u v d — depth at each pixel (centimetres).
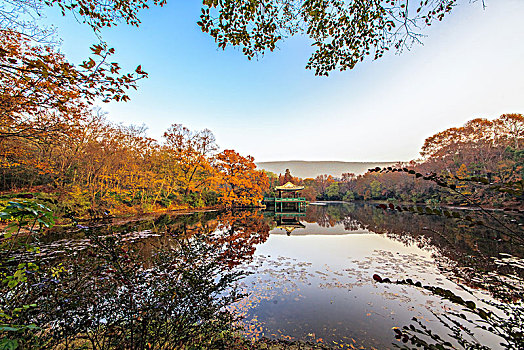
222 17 304
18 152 892
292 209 3519
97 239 207
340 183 6372
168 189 2642
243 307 535
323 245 1203
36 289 182
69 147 1394
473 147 3103
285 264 868
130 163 2052
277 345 404
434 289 136
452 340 414
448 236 1198
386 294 607
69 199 1338
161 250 277
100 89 231
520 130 3030
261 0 300
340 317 499
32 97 260
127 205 2122
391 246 1156
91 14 273
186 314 229
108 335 208
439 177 159
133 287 212
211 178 3011
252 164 3016
